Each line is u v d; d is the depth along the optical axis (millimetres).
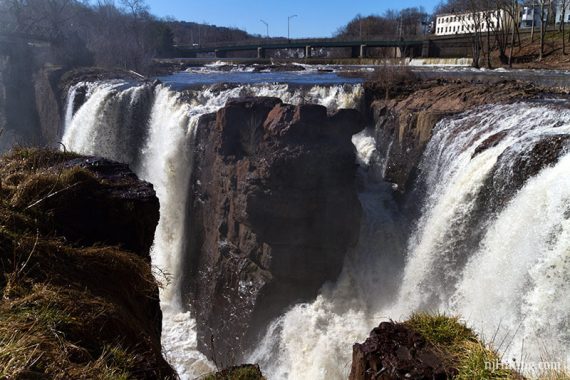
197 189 20719
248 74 43188
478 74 32125
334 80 33000
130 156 26156
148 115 26047
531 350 8812
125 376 3941
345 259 16844
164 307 19844
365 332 15359
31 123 39688
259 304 16234
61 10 48750
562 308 8883
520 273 10227
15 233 5281
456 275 13234
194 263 20078
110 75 35156
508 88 20109
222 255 17859
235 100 17969
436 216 14445
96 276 5387
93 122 26703
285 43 73688
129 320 5051
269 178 15352
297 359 15328
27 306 4301
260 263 16375
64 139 27812
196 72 47281
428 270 14188
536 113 14039
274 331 16000
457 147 15477
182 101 24656
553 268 9250
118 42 45594
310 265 16125
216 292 17797
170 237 22375
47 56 41938
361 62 61094
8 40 39875
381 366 5590
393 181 19891
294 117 16109
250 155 16953
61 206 6328
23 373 3506
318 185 15508
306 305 16219
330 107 24891
